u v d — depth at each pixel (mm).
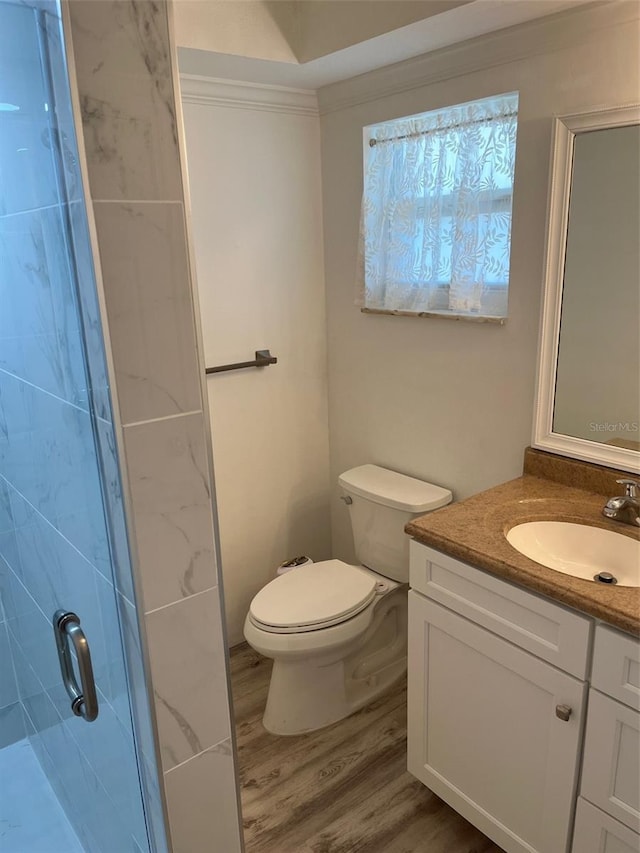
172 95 923
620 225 1655
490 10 1598
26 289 1186
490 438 2131
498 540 1574
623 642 1270
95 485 1097
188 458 1062
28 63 938
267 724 2234
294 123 2385
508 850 1649
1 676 2080
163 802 1203
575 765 1423
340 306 2576
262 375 2527
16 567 1768
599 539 1679
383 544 2348
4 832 1867
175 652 1136
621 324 1707
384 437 2527
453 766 1768
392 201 2252
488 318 2023
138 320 958
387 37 1786
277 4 1938
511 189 1914
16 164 1077
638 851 1347
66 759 1764
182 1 1757
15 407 1428
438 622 1687
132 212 920
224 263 2322
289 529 2766
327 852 1777
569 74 1682
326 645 2076
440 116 2039
